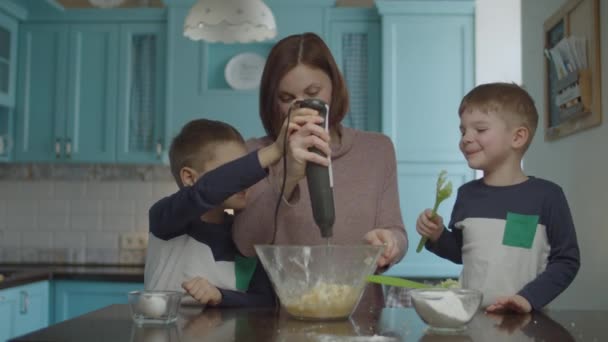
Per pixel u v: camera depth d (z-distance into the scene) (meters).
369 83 3.33
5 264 3.54
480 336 0.79
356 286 0.88
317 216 0.92
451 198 3.21
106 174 3.68
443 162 3.24
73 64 3.38
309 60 1.20
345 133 1.37
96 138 3.36
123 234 3.64
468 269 1.34
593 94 1.64
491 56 3.26
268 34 2.45
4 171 3.72
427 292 0.85
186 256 1.22
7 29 3.31
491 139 1.34
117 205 3.67
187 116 3.29
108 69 3.37
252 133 3.27
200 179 0.98
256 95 3.28
